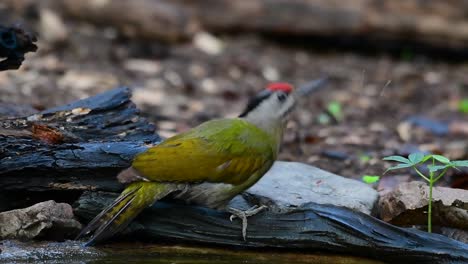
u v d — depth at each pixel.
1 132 9.83
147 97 18.23
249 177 8.97
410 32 24.25
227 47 24.00
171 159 8.64
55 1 22.20
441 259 8.83
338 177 10.69
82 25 22.52
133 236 9.23
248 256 8.98
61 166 9.41
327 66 23.81
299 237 9.03
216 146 8.75
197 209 9.27
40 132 9.96
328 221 9.05
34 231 9.01
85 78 18.66
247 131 8.95
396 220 10.03
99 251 8.84
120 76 19.78
